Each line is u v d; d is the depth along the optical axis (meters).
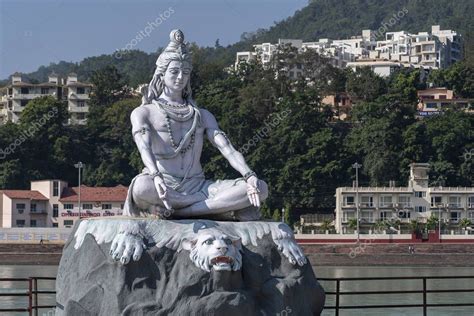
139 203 35.41
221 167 134.75
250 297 33.31
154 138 36.50
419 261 132.00
